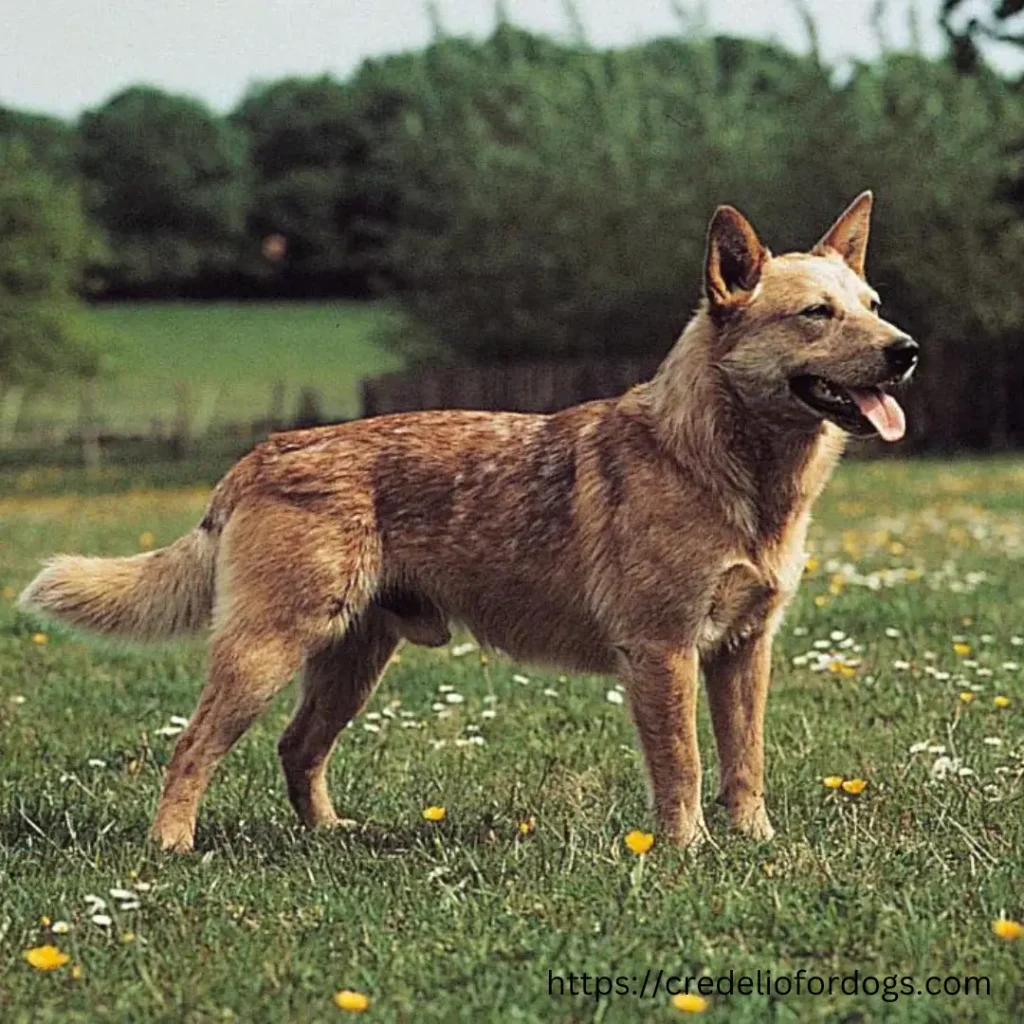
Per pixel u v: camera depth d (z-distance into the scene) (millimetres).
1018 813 7223
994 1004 4926
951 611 12836
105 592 7762
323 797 8062
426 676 11227
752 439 7238
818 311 7164
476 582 7602
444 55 47594
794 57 42812
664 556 7172
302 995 5242
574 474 7445
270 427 47812
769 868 6457
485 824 7602
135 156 86500
